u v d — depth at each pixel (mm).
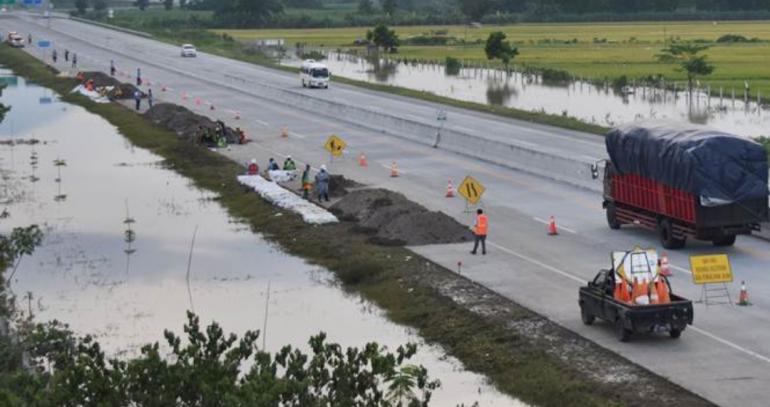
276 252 67375
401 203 73250
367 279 59750
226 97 153875
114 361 29594
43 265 64625
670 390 40688
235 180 89375
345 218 73250
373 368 29250
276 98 148375
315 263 64438
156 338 50219
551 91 166000
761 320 48938
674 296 46750
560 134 111250
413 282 57344
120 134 120188
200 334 30344
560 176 85625
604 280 47750
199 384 27828
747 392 40375
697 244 63469
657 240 65000
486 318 50500
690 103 145000
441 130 104500
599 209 74625
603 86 166250
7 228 74062
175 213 79188
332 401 28406
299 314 54219
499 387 43344
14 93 165250
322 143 108188
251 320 53219
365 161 95062
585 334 47562
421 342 49312
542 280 56625
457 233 66688
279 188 83625
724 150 59875
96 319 53562
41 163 101750
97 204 82688
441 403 41625
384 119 115812
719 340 46250
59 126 128000
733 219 60281
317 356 29375
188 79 181625
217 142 107375
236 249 68250
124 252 67812
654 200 63469
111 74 184125
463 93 165125
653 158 62625
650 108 141375
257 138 112438
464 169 91750
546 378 42688
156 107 132750
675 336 46500
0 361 39031
